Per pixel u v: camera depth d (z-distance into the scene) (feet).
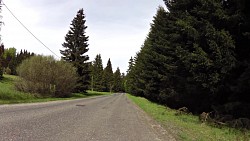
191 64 57.06
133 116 61.05
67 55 213.87
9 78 246.06
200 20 63.72
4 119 39.81
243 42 54.80
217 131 42.14
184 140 31.24
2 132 28.35
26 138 26.02
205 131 40.88
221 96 60.75
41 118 44.62
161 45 97.60
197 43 58.39
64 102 105.91
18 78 143.43
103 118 52.49
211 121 51.29
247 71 48.65
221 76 52.39
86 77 219.41
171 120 55.01
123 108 88.02
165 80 101.04
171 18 89.97
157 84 128.26
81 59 213.46
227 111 53.36
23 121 38.96
